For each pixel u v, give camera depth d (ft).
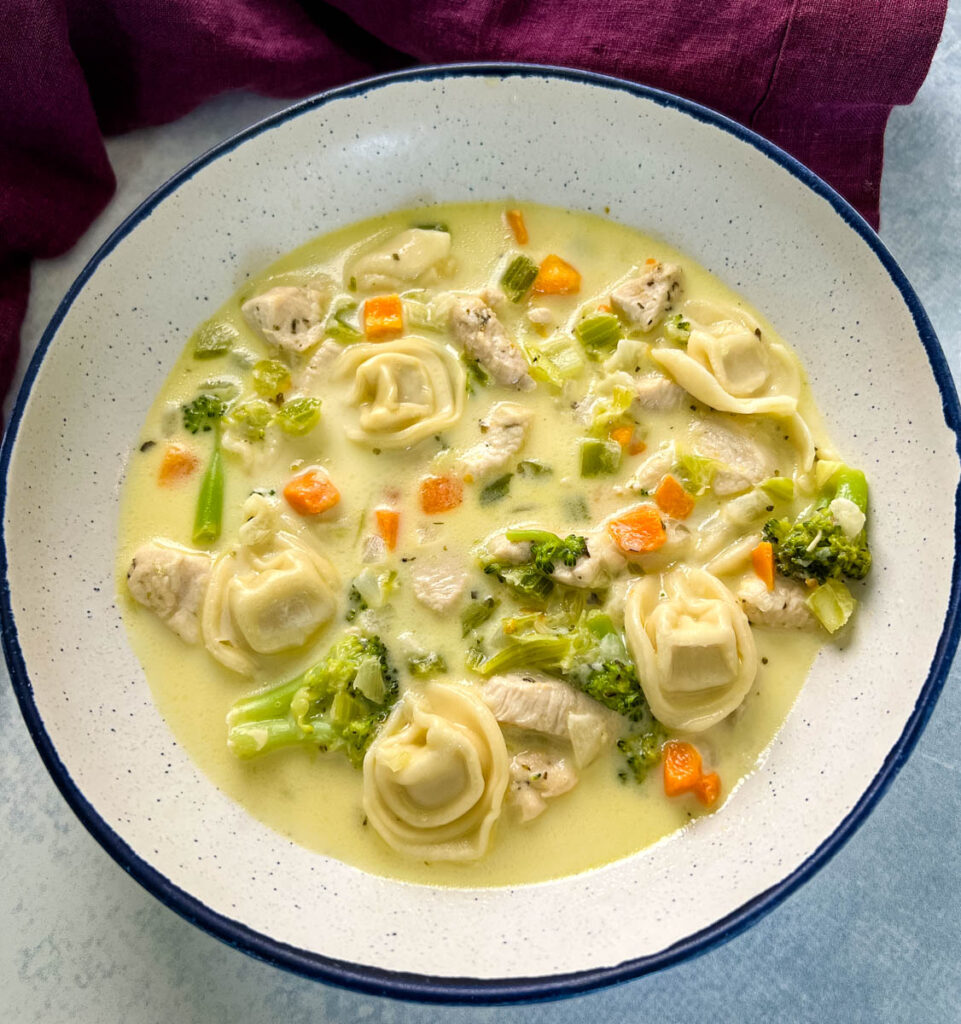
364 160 1.42
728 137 1.38
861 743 1.31
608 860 1.32
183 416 1.41
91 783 1.30
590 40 1.45
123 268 1.38
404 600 1.37
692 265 1.44
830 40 1.41
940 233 1.49
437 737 1.30
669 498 1.39
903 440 1.36
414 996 1.22
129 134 1.52
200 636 1.36
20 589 1.32
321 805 1.33
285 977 1.36
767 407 1.40
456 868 1.32
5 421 1.45
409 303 1.44
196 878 1.29
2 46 1.39
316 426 1.41
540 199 1.45
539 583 1.35
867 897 1.39
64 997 1.36
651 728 1.34
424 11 1.47
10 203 1.44
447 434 1.42
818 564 1.34
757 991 1.37
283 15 1.50
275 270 1.44
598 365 1.43
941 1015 1.37
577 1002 1.36
